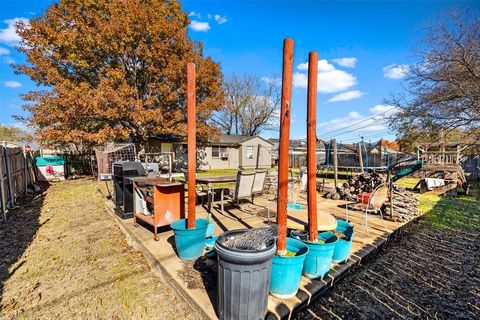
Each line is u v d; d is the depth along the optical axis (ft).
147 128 40.81
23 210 18.47
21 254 10.86
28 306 7.34
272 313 6.26
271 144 76.13
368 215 15.92
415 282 8.64
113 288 8.21
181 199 11.68
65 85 34.73
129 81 39.91
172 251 9.87
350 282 8.61
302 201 20.40
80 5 36.40
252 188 16.25
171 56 39.09
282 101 7.00
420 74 27.25
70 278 8.86
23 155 25.16
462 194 26.81
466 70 24.22
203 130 44.01
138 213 12.94
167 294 7.84
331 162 42.04
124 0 36.60
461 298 7.74
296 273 6.77
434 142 33.91
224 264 5.71
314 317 6.79
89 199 22.13
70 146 42.57
